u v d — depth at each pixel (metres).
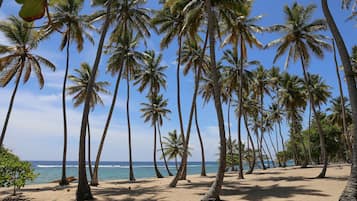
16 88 23.77
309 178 21.72
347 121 50.03
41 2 1.53
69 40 25.22
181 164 20.16
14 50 23.67
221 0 16.92
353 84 10.77
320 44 25.11
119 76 22.98
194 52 29.25
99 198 14.84
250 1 21.78
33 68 24.94
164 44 23.06
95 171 23.48
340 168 31.73
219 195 13.88
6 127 23.11
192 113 20.47
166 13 22.44
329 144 50.78
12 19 23.08
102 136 23.53
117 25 22.94
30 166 16.27
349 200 9.80
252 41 24.95
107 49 28.98
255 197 13.92
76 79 32.56
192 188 18.23
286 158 65.56
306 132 54.16
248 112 46.94
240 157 25.33
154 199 14.23
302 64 25.09
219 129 13.28
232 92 40.81
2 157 15.59
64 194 17.03
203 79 36.41
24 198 16.06
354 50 29.08
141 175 57.47
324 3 11.65
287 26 25.97
